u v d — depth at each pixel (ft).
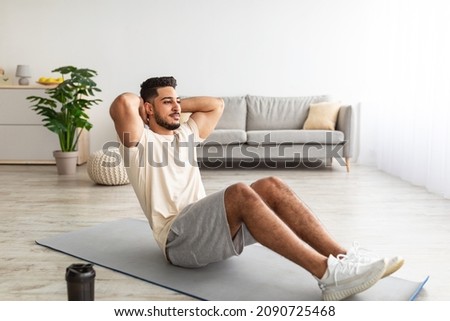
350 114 16.90
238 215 5.82
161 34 19.77
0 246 7.99
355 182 14.79
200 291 6.00
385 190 13.42
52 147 18.40
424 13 14.10
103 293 5.99
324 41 19.75
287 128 18.93
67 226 9.29
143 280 6.44
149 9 19.67
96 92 19.88
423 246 8.11
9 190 13.08
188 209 6.29
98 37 19.71
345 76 19.80
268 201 6.11
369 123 18.95
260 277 6.52
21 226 9.30
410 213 10.57
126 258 7.30
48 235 8.65
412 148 14.66
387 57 17.19
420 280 6.52
